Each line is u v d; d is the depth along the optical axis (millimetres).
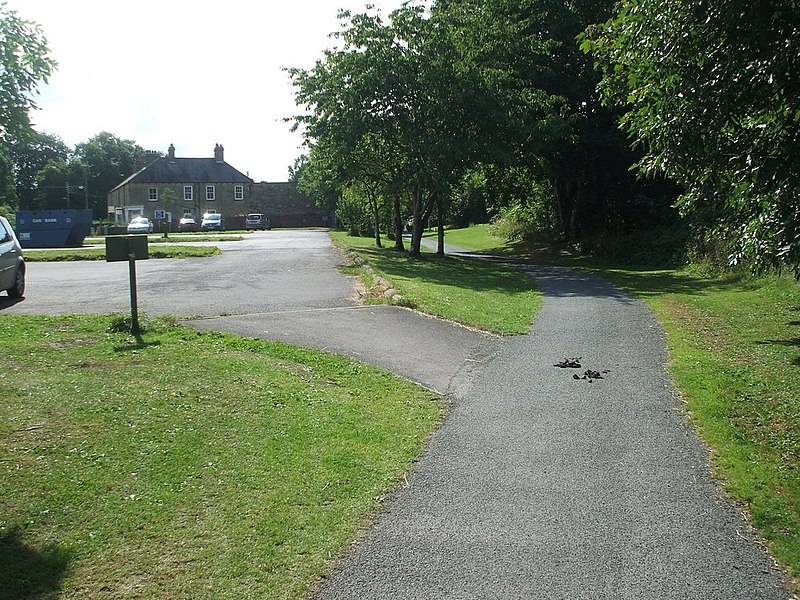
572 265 29156
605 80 9242
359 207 53344
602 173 32844
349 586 3822
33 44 4961
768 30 6559
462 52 25938
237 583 3807
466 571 3998
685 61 7289
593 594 3779
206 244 33312
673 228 29719
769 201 7797
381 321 11453
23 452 5336
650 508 4879
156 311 11789
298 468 5367
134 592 3693
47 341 8961
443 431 6500
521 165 30422
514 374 8734
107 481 4945
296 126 28172
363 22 26094
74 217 35906
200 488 4926
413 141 25609
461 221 77312
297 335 10062
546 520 4668
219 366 7984
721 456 5895
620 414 7059
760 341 11102
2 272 12578
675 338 11336
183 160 78688
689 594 3783
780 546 4324
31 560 3963
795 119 6652
